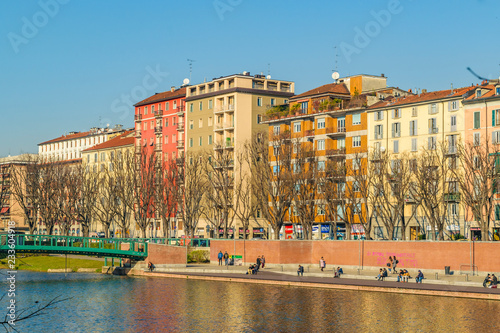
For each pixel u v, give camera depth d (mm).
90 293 98312
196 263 134625
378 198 135875
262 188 141000
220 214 166125
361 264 115438
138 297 94125
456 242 104938
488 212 110938
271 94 175125
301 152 140250
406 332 71625
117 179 171250
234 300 90312
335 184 138625
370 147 140625
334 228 130000
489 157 115375
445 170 126562
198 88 183000
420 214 132375
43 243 161000
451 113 131125
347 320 77188
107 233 168500
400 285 94062
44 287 105312
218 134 175250
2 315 81750
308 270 112250
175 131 190375
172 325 76750
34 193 176625
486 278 91625
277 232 137250
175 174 164625
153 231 187000
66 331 74500
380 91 150125
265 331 73438
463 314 78125
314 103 153625
